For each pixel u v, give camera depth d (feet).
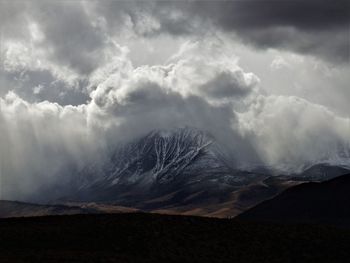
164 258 461.78
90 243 489.26
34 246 479.41
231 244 504.43
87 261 433.48
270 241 517.14
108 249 477.77
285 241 516.73
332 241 517.96
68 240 495.82
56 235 507.30
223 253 483.51
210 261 461.37
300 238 523.70
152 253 469.57
